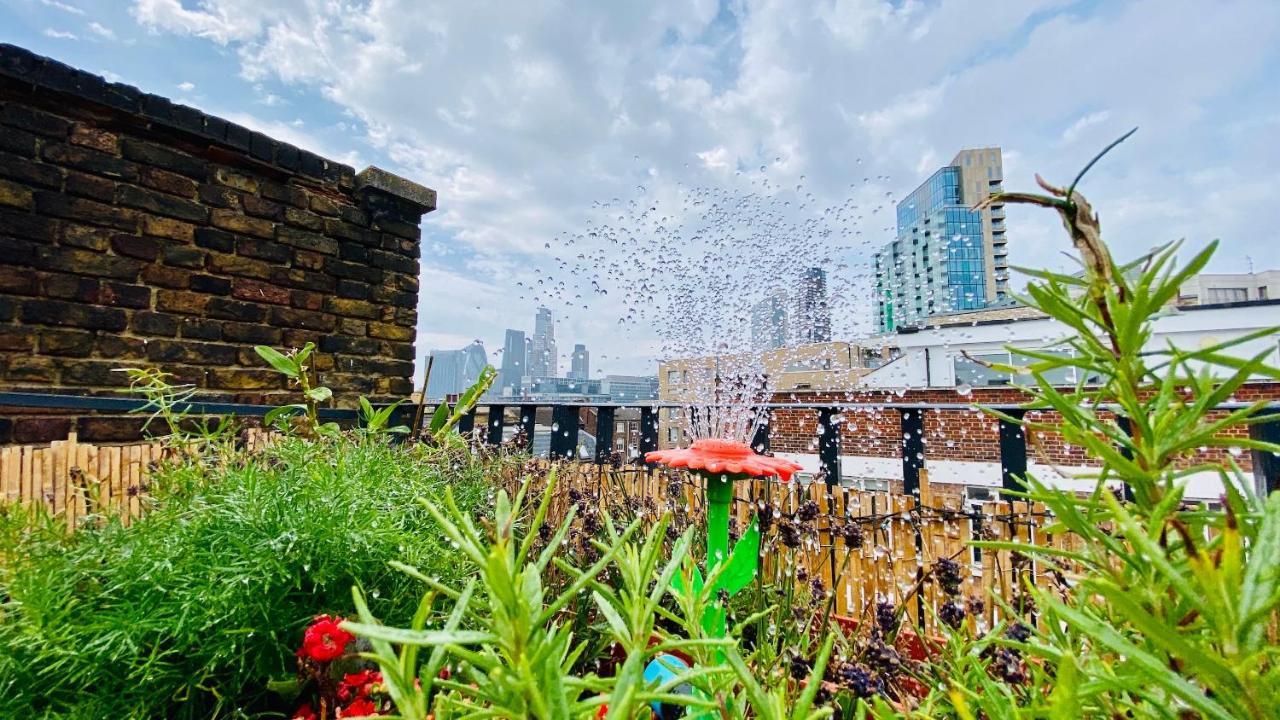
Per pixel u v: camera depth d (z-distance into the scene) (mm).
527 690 277
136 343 2607
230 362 2863
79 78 2502
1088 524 339
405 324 3588
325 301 3236
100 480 2008
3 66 2320
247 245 2973
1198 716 291
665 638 457
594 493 2527
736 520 1884
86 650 923
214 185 2889
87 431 2406
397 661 316
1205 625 288
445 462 2064
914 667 726
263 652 1077
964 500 2012
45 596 979
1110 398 347
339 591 1178
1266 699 217
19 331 2336
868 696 537
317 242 3232
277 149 3084
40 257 2402
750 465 1058
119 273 2584
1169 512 293
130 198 2639
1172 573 247
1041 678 417
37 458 1914
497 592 289
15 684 939
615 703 304
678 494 2191
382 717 304
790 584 1122
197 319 2783
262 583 1071
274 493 1205
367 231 3457
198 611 1020
